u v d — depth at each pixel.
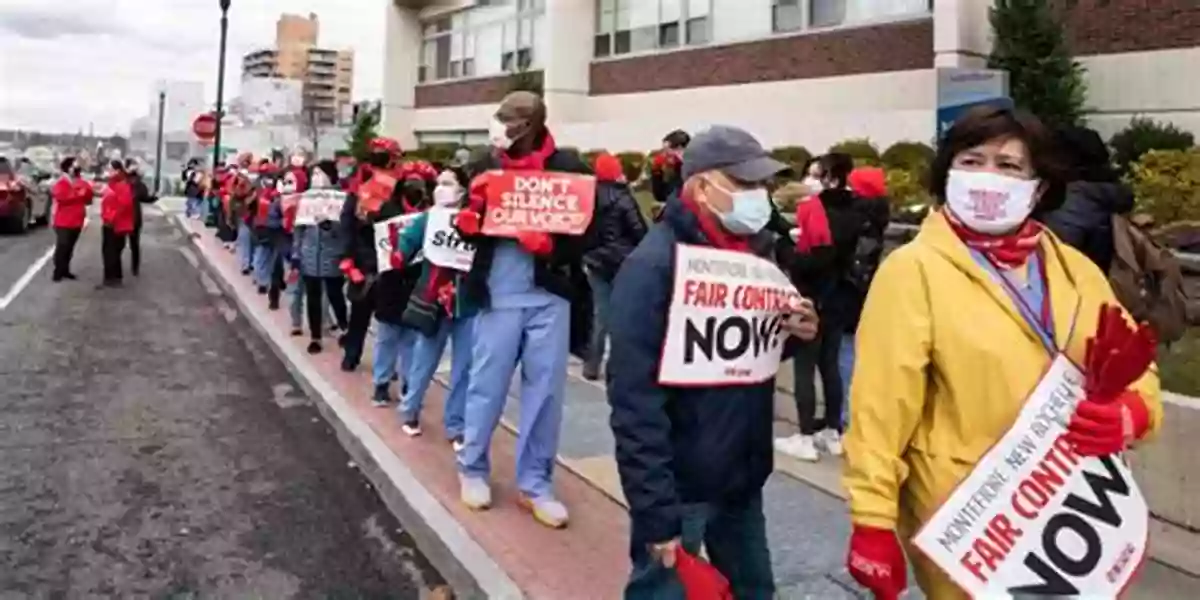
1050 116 14.52
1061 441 2.40
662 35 24.92
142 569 4.92
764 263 3.19
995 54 15.45
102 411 8.12
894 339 2.52
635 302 3.03
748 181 3.06
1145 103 15.00
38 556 5.03
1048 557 2.40
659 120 24.02
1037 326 2.50
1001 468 2.42
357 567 5.05
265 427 7.88
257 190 15.55
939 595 2.57
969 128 2.56
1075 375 2.44
